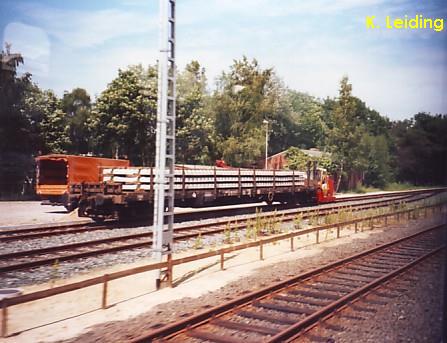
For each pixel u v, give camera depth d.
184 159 38.03
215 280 10.16
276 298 8.38
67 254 12.38
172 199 9.95
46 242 14.16
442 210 16.17
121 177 18.55
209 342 6.33
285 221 20.20
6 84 31.28
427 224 16.97
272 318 7.23
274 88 40.97
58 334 6.88
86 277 10.32
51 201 26.19
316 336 6.58
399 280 9.59
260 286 9.48
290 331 6.46
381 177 26.31
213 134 39.06
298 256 12.97
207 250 13.76
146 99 34.75
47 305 8.31
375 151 27.11
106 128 34.69
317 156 32.59
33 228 16.50
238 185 23.19
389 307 7.96
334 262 11.02
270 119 40.53
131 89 34.62
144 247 13.63
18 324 7.30
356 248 13.98
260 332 6.70
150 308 8.13
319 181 30.12
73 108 36.91
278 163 36.88
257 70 40.91
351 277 10.13
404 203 19.78
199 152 38.50
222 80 41.62
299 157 33.22
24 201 30.97
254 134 39.00
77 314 7.83
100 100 34.94
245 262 12.22
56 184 26.41
